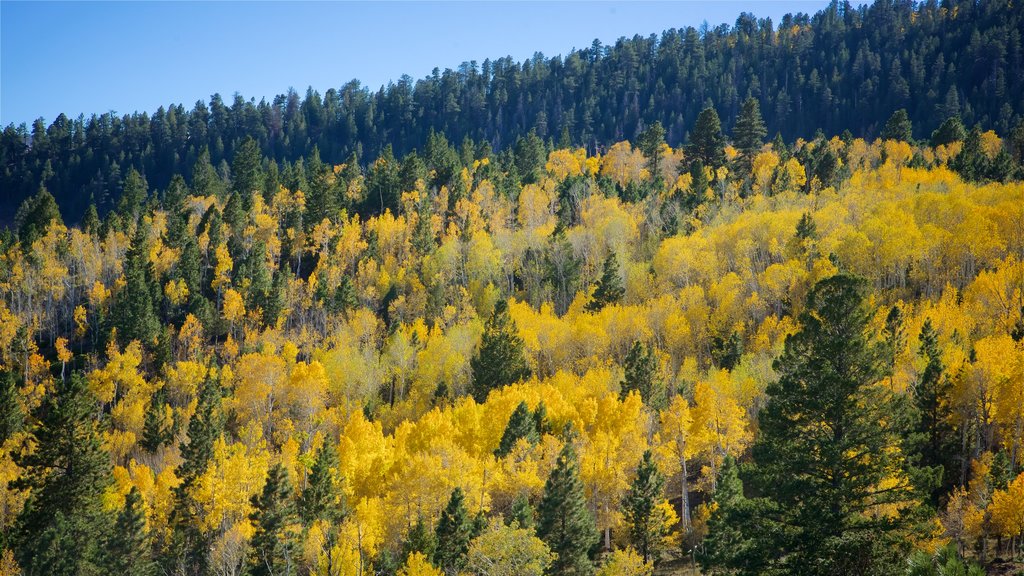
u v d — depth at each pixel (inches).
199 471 2332.7
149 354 4069.9
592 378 3065.9
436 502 2063.2
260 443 2871.6
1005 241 3540.8
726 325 3550.7
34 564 1972.2
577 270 4503.0
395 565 1806.1
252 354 3622.0
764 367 2775.6
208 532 2153.1
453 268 4606.3
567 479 1913.1
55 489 2208.4
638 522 2049.7
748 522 1266.0
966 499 1872.5
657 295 4099.4
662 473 2315.5
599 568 2012.8
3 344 4094.5
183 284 4628.4
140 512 2012.8
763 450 1267.2
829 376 1198.9
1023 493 1609.3
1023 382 1918.1
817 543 1163.3
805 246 3971.5
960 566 619.5
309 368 3378.4
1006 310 2886.3
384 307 4463.6
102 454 2295.8
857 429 1195.9
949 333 2628.0
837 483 1190.3
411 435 2603.3
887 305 3383.4
